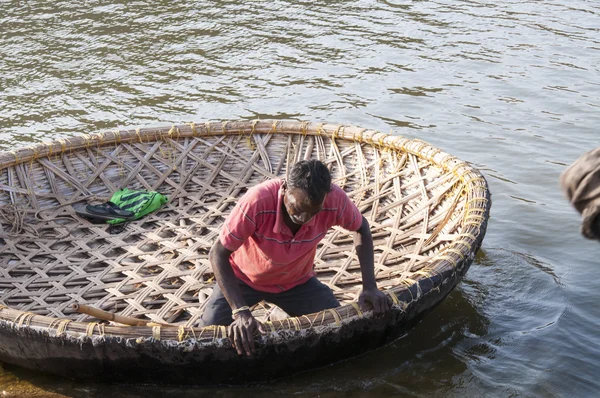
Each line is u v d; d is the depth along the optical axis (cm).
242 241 306
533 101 749
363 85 806
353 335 339
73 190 533
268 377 344
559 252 481
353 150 551
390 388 350
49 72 855
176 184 546
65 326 322
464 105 746
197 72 852
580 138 662
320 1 1123
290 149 562
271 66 866
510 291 436
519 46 911
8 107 755
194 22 1029
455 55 888
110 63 882
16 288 431
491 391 349
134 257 469
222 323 342
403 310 345
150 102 768
